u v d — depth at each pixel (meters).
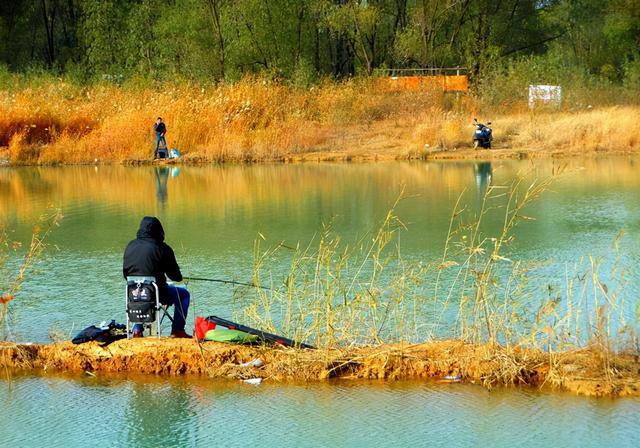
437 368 10.80
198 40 78.31
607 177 33.59
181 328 12.02
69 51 101.94
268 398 10.14
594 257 17.61
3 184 36.91
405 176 35.84
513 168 37.94
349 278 15.93
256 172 39.81
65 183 36.75
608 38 100.44
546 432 8.93
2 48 96.44
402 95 59.69
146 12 85.12
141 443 8.92
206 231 22.48
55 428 9.37
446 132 48.69
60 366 11.38
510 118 53.81
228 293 15.16
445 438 8.81
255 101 51.75
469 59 75.44
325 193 30.48
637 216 23.41
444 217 23.84
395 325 12.64
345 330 11.61
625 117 47.12
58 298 15.18
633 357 10.87
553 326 11.41
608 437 8.76
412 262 17.36
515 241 19.83
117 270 17.69
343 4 84.44
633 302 13.73
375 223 23.03
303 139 49.53
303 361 10.92
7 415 9.78
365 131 53.81
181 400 10.13
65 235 22.42
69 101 58.72
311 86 61.72
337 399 10.06
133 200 30.03
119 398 10.25
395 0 91.00
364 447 8.62
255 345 11.59
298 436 8.99
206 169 42.16
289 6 77.56
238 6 77.00
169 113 49.66
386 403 9.88
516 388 10.27
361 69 86.62
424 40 83.50
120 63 87.12
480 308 12.00
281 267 17.41
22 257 19.33
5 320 13.65
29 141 51.75
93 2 88.25
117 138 48.41
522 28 93.44
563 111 55.50
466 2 85.62
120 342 11.44
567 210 24.89
